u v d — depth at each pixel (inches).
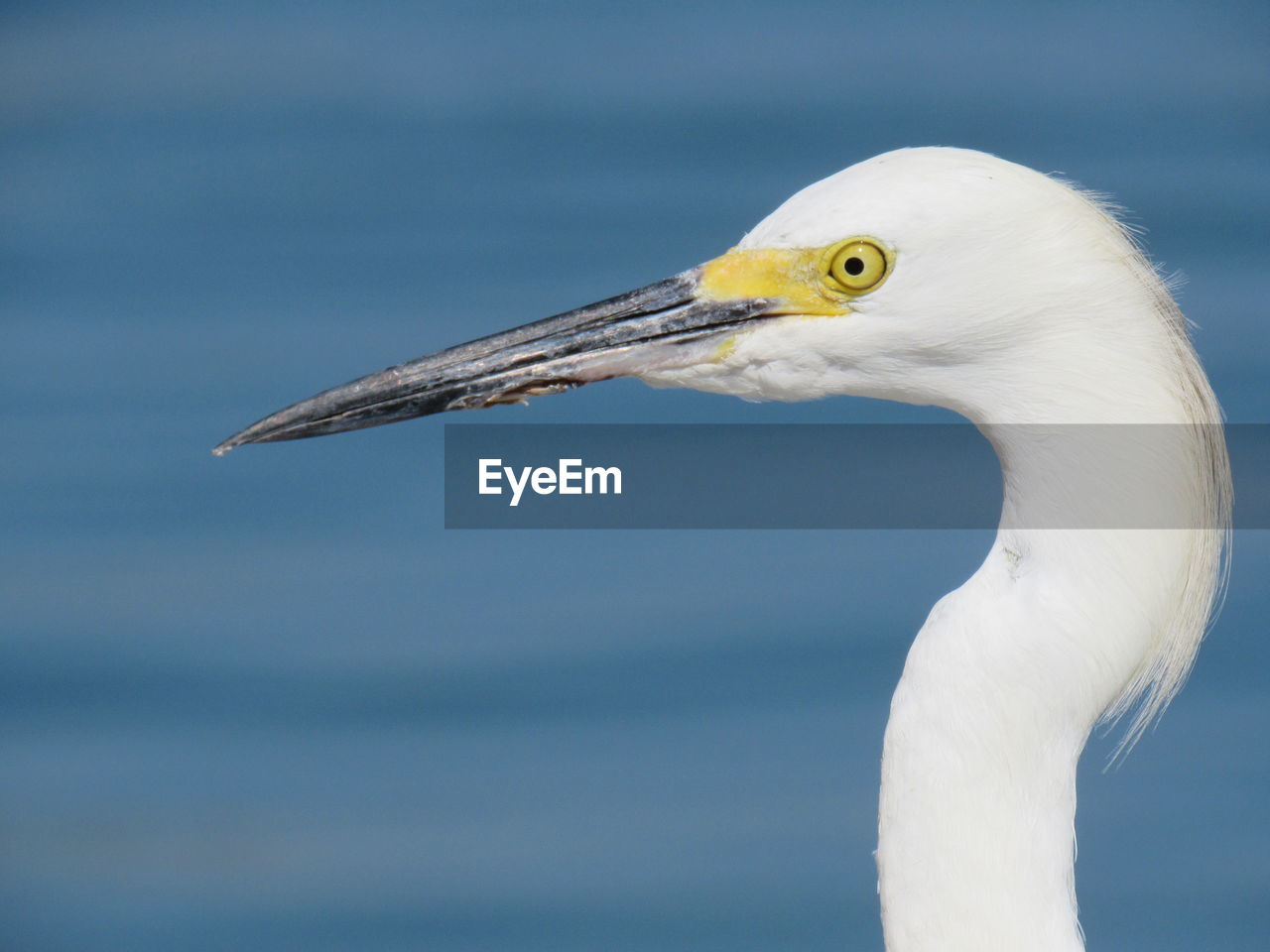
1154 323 116.5
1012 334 116.6
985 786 116.4
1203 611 116.6
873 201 116.9
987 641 116.5
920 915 116.6
